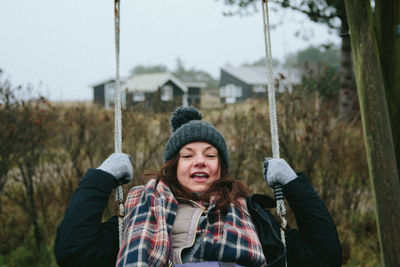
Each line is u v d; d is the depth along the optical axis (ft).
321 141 14.75
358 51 6.63
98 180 6.08
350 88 26.08
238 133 15.81
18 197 17.30
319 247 6.07
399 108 6.71
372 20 6.70
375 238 15.01
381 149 6.38
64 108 17.67
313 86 16.22
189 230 6.17
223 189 6.54
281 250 6.11
